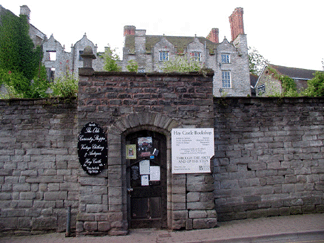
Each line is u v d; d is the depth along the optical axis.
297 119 8.86
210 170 7.31
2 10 25.62
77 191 7.75
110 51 10.45
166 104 7.38
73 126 7.98
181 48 31.52
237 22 33.62
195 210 7.17
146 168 7.45
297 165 8.69
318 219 7.93
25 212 7.71
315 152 8.83
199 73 7.53
